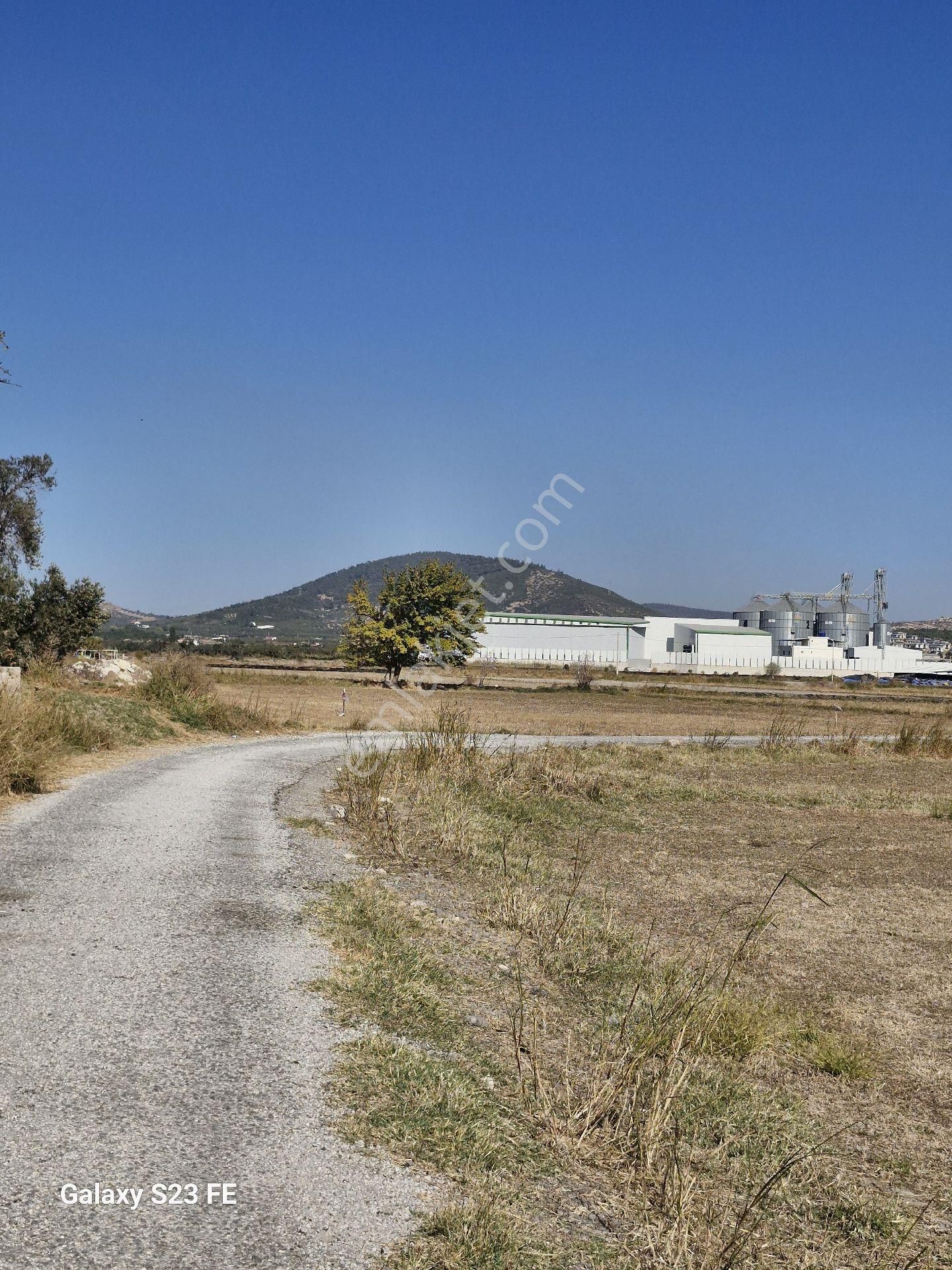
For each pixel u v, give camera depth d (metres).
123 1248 3.61
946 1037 8.39
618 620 119.69
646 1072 6.49
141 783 16.52
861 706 66.44
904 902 13.38
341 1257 3.70
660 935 10.77
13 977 6.41
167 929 7.84
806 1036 7.99
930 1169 5.96
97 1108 4.68
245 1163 4.31
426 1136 4.79
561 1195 4.57
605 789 21.50
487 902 10.69
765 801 22.55
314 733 31.38
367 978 7.12
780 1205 5.07
